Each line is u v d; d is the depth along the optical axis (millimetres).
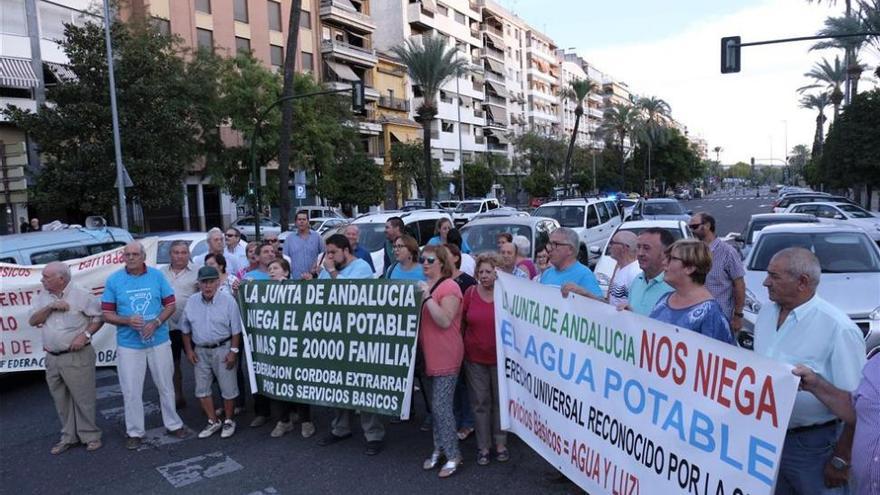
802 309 3027
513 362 4863
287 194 21000
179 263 6863
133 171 22422
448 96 66688
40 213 28234
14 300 7188
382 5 60969
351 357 5324
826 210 22047
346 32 51844
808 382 2750
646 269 4426
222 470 5207
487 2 76625
